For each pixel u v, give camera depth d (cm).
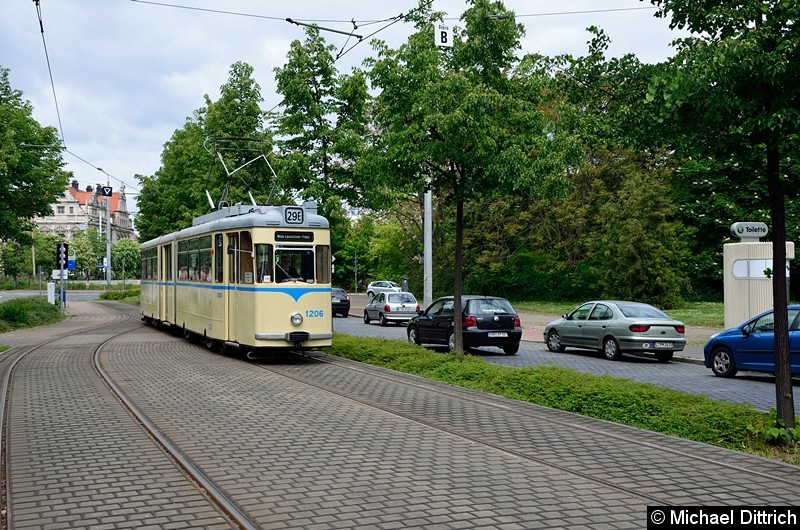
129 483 676
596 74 1025
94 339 2372
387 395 1204
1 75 3197
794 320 1459
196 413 1032
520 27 1569
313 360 1752
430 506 595
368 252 7262
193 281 2142
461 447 818
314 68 2270
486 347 2342
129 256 12081
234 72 3231
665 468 723
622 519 562
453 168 1588
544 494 630
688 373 1655
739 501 611
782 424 846
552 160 1445
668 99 806
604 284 3750
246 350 1844
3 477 700
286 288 1698
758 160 882
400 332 2967
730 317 2120
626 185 3722
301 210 1741
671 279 3578
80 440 863
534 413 1037
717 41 797
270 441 848
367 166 1655
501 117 1484
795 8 763
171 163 4459
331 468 721
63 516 579
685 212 4009
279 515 573
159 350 1980
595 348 2002
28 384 1337
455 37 1581
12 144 2917
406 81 1561
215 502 616
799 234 3644
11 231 3105
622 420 989
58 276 4681
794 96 800
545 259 4509
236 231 1786
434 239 4994
